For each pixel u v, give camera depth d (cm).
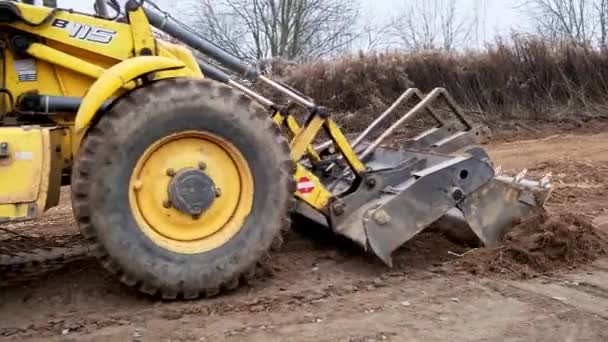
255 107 441
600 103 1500
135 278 415
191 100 421
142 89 418
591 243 513
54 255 550
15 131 402
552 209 683
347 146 507
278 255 532
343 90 1474
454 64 1499
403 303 420
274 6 2462
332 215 497
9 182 398
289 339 364
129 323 393
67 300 436
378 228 469
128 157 410
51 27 448
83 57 459
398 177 514
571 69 1512
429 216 480
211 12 2469
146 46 462
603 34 2078
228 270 433
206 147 437
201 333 375
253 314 405
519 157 1123
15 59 452
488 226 503
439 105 1235
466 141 571
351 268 497
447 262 504
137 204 423
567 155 1112
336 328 380
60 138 448
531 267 478
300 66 1540
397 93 1482
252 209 440
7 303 433
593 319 387
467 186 492
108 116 408
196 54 540
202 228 437
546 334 367
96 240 408
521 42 1523
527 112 1477
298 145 498
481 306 412
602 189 805
